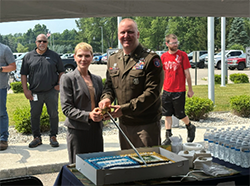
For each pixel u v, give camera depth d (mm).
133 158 2369
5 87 5730
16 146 6035
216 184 2203
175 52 5754
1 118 5766
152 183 2078
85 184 2062
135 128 3361
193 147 2729
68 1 2826
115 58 3406
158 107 3406
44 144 6164
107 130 7559
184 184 2127
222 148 2676
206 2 3031
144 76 3213
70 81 3385
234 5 3104
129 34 3188
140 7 2953
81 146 3385
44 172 4961
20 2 2773
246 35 63219
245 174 2287
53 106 5875
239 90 15328
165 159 2352
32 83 5746
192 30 76125
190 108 8336
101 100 3320
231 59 31359
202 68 33000
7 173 4766
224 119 8656
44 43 5672
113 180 2055
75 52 3451
